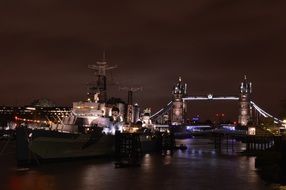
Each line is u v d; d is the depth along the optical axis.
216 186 78.50
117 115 142.75
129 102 161.50
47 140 102.62
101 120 130.88
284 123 179.75
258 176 91.56
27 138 99.50
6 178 83.88
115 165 107.12
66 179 83.81
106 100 138.75
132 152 128.50
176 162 124.50
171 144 194.00
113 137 129.38
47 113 133.75
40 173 90.81
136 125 158.25
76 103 131.50
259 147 192.50
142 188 76.12
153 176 91.00
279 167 89.25
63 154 109.12
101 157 124.50
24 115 125.25
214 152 174.62
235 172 99.38
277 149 107.62
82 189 74.06
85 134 115.44
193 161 128.50
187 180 85.81
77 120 129.12
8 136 179.50
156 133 180.62
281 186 78.00
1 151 146.38
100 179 85.12
